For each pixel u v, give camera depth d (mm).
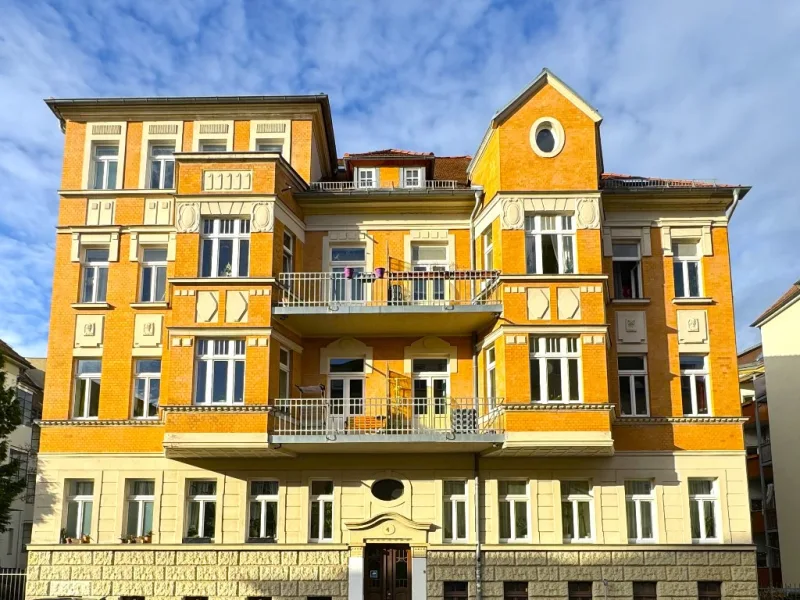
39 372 41219
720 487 19469
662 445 19641
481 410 19547
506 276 18672
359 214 21469
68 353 20062
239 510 19141
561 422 17969
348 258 21453
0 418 22000
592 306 18656
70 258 20562
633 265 21016
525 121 19734
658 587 18734
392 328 20219
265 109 21859
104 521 19188
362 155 23109
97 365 20266
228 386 18422
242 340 18703
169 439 17891
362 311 18734
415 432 18375
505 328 18469
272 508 19469
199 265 19016
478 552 18734
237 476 19344
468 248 21328
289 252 20391
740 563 18922
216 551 18844
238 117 21891
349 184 22484
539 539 18984
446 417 19359
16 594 19750
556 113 19797
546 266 19141
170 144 21703
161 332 20078
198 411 18016
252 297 18688
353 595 18609
